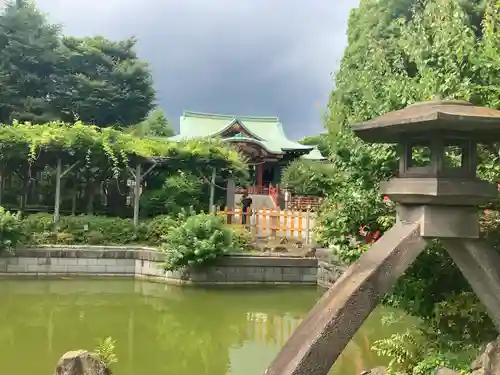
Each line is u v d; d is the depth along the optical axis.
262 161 35.53
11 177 26.17
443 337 5.35
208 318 12.53
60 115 32.84
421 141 3.33
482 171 4.71
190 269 16.61
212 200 21.41
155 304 13.89
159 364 9.02
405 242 3.11
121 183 25.69
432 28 6.05
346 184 6.07
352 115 6.31
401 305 5.39
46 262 17.11
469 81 4.92
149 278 17.41
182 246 16.34
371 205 5.62
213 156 20.86
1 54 31.22
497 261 3.21
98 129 20.86
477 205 3.18
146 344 10.23
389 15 20.47
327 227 6.23
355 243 5.95
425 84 5.12
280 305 14.16
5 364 8.55
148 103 36.22
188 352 9.81
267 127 40.41
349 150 5.87
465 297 4.96
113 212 24.42
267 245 18.92
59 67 33.31
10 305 13.15
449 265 4.94
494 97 4.66
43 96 32.81
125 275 17.69
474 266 3.21
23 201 23.64
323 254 16.75
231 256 16.81
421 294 5.11
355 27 23.59
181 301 14.34
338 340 2.85
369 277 2.98
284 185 31.12
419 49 5.69
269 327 11.82
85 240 18.53
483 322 5.08
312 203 26.02
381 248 3.17
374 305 2.97
